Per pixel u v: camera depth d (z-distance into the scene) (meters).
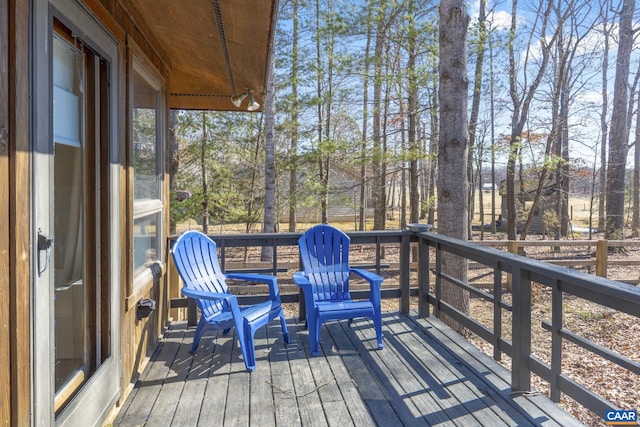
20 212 1.30
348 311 3.04
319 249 3.60
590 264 7.37
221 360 2.88
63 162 1.87
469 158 11.22
